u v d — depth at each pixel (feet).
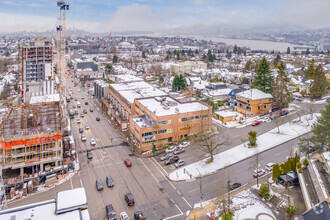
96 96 539.29
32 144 230.27
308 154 248.73
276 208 186.50
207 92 512.63
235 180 222.69
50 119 281.13
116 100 417.69
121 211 187.21
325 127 246.47
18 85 583.99
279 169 220.43
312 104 446.60
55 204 150.82
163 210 187.42
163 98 354.74
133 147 288.10
